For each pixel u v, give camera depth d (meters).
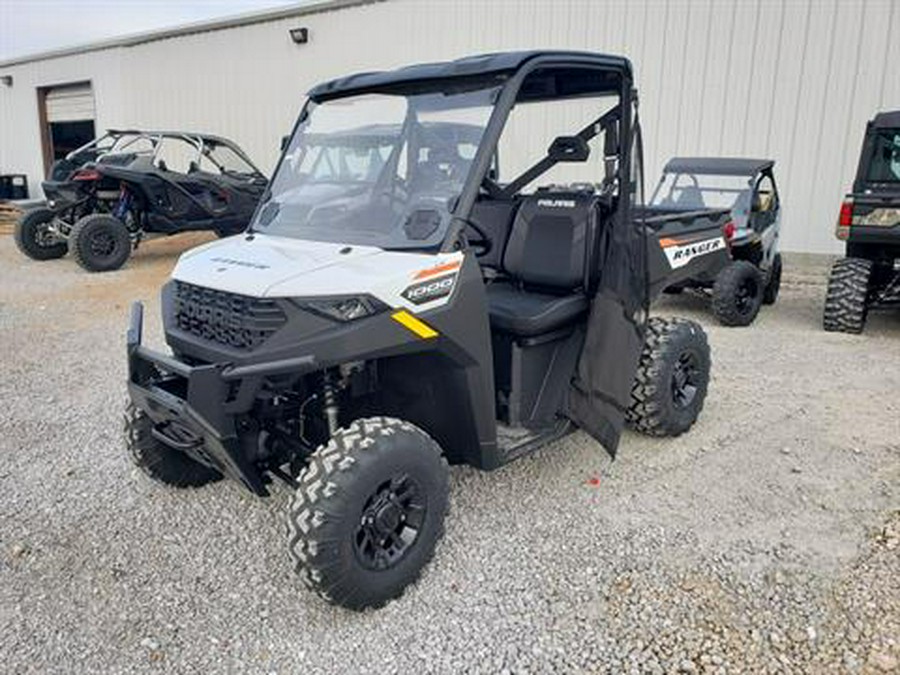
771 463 3.79
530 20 10.41
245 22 13.84
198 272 2.84
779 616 2.56
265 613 2.63
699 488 3.52
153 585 2.78
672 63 9.48
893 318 7.16
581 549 2.99
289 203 3.31
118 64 16.80
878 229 6.06
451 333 2.73
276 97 13.84
